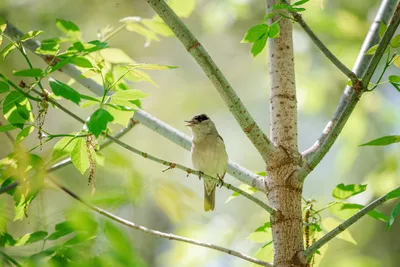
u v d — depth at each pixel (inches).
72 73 374.3
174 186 275.3
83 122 262.8
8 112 272.1
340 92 625.9
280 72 299.6
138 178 270.8
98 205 231.5
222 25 667.4
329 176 687.7
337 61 255.0
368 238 636.7
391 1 330.3
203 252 529.3
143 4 708.7
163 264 546.0
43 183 262.5
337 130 262.2
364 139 627.2
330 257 613.0
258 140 278.8
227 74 763.4
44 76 251.8
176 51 790.5
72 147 273.4
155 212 679.7
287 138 288.5
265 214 575.2
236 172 311.0
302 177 278.5
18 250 262.2
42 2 651.5
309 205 311.0
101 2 693.9
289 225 275.3
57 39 354.3
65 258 228.8
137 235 682.8
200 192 737.6
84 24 681.6
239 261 534.3
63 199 437.4
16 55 599.8
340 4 634.8
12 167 259.4
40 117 263.0
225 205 719.1
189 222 530.9
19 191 265.6
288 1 310.8
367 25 605.3
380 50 248.8
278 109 294.4
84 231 222.4
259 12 673.6
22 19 634.8
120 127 697.6
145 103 761.6
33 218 273.7
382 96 604.1
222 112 765.3
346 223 260.7
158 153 719.7
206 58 262.1
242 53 762.8
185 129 751.7
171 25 260.7
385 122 618.2
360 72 323.9
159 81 777.6
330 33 600.7
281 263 271.0
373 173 566.3
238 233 562.9
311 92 620.4
